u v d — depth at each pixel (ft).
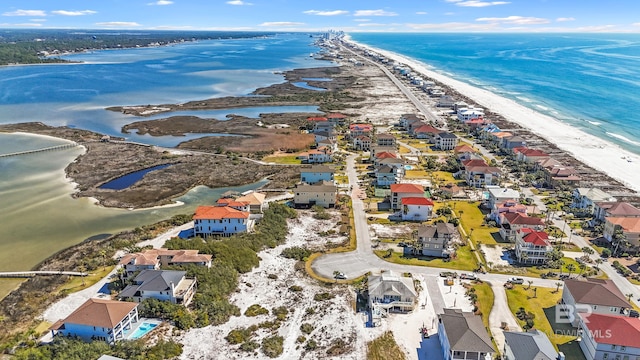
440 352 216.74
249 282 279.08
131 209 399.44
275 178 472.44
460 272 289.12
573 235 340.39
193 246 306.96
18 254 321.11
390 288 252.42
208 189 447.42
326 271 292.40
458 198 416.05
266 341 222.07
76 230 359.25
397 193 388.37
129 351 209.36
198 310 246.06
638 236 312.71
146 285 250.78
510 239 331.36
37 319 242.78
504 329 232.53
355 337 227.61
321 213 380.17
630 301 256.52
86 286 273.75
